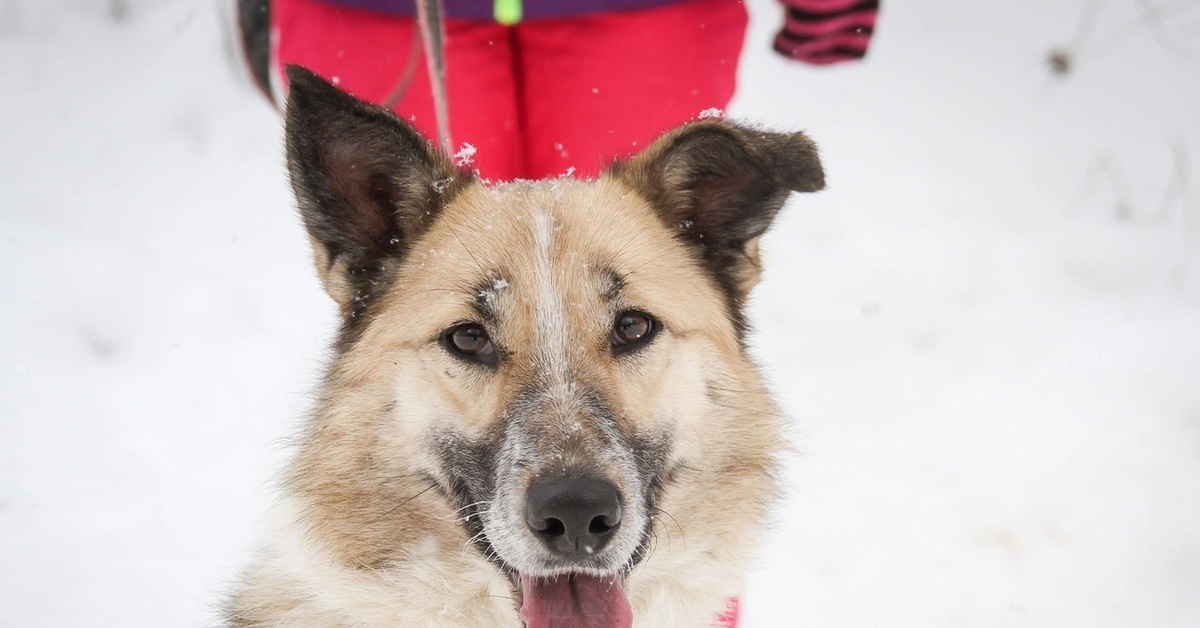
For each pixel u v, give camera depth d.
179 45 2.21
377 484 1.17
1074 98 2.26
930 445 1.53
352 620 1.17
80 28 2.27
